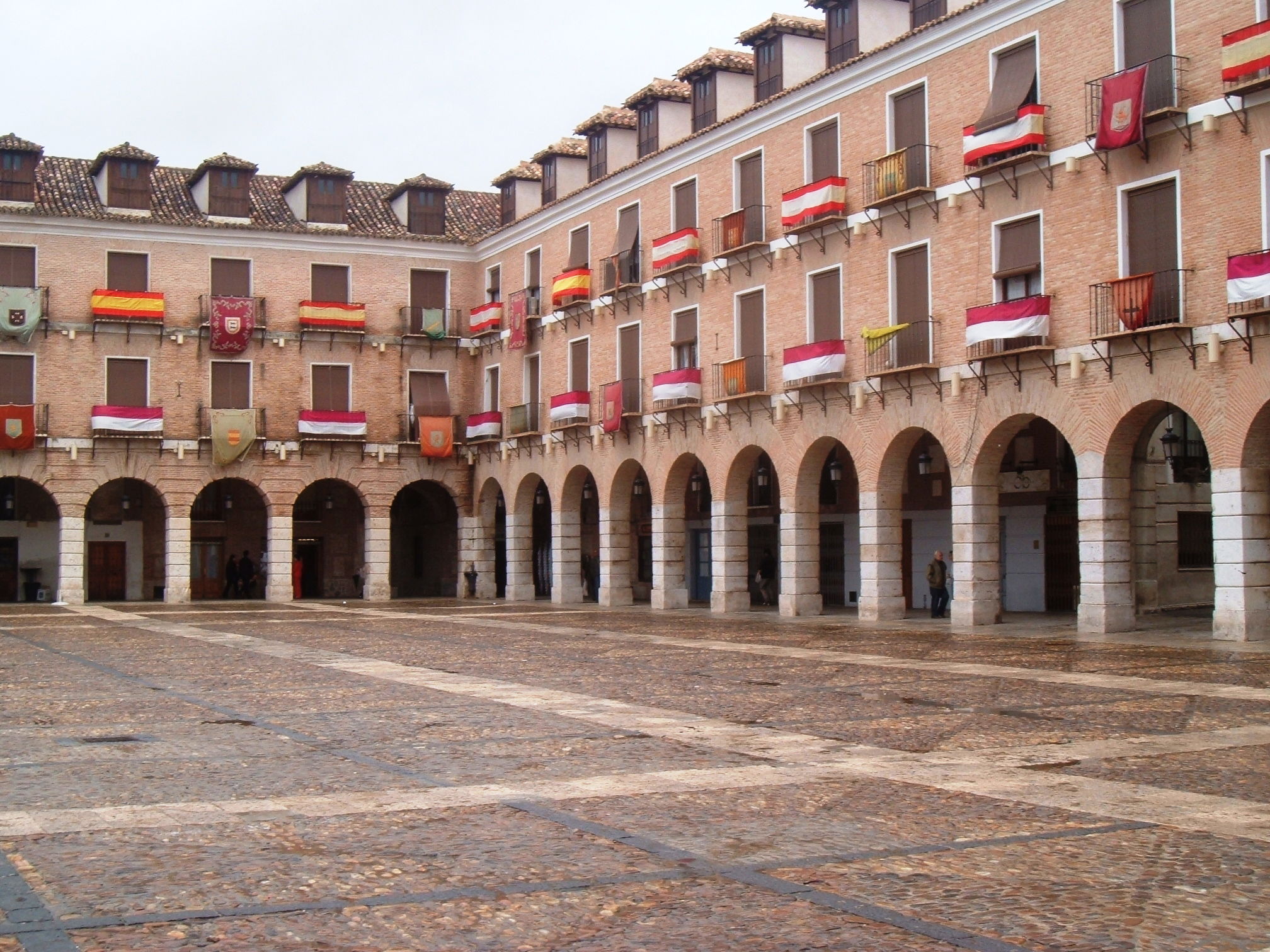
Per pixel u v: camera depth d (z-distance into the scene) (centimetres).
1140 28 2811
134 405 5053
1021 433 3734
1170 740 1439
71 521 4969
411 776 1231
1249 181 2584
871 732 1517
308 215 5384
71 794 1145
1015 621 3331
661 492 4294
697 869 895
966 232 3209
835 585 4331
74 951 722
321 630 3391
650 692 1923
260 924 772
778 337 3812
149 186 5166
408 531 6134
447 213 5800
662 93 4525
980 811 1077
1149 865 904
